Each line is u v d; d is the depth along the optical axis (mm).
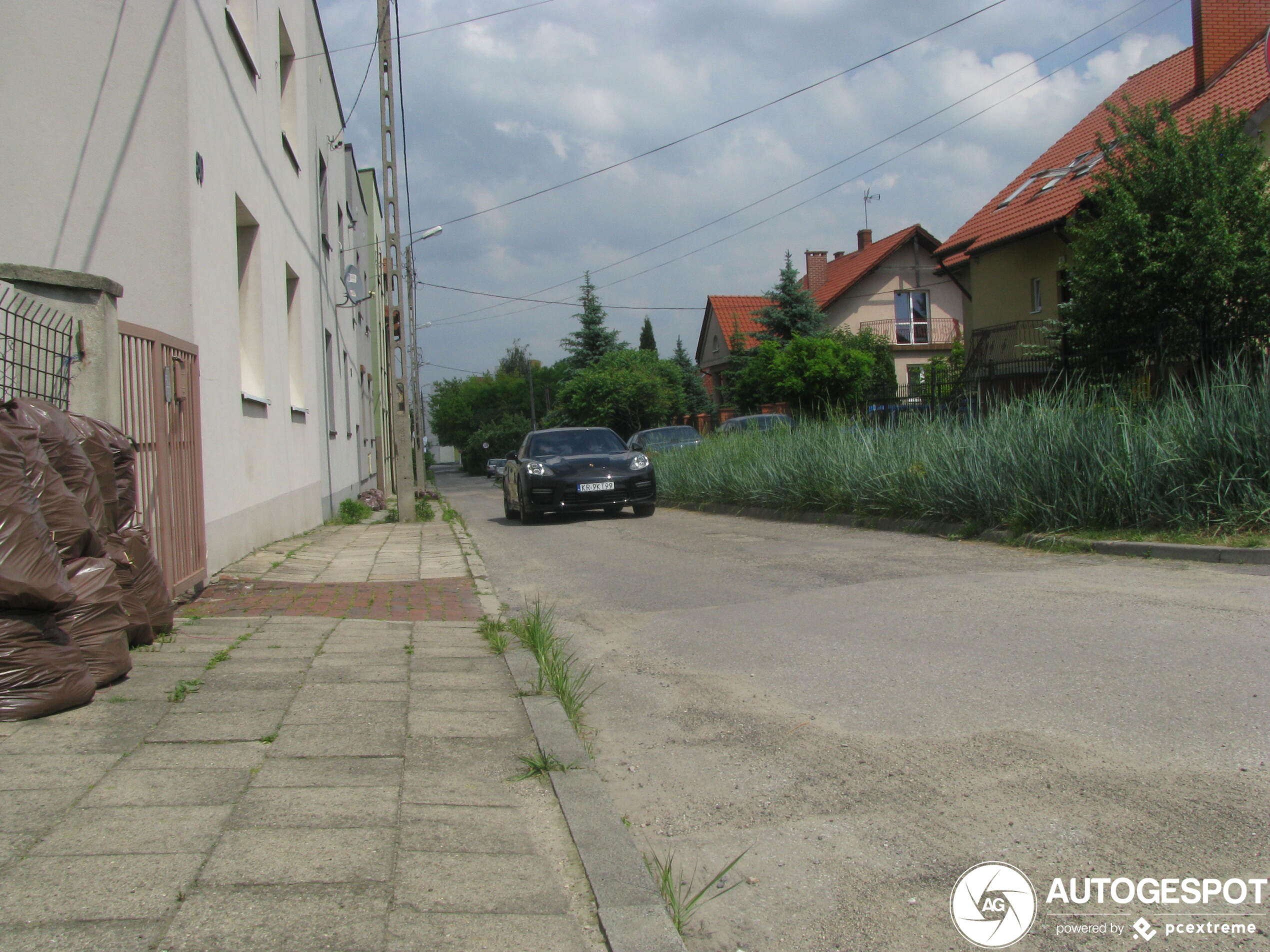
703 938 2461
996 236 23062
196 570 7340
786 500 13367
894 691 4406
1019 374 17312
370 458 29344
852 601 6520
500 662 5141
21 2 7719
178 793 3037
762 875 2799
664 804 3363
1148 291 13305
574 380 43500
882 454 11703
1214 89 19516
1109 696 4059
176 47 7809
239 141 9664
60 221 7734
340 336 19031
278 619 6316
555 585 8359
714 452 16609
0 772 3166
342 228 20781
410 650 5410
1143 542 7703
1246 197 13484
